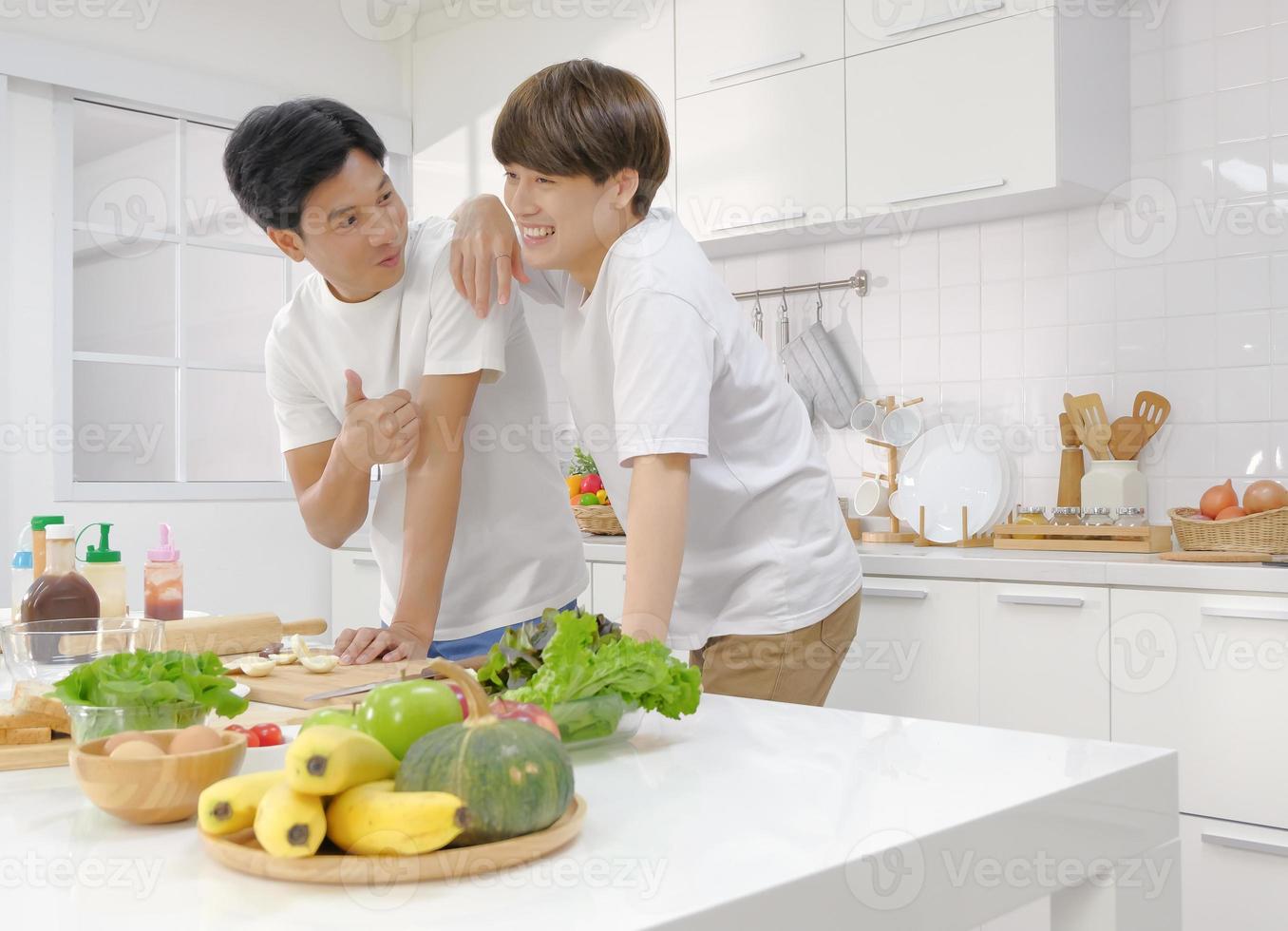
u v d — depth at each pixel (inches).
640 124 52.5
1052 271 112.5
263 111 57.3
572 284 60.0
